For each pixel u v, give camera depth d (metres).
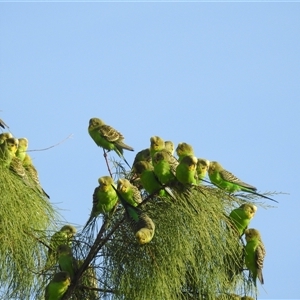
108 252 13.61
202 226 13.56
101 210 14.83
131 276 13.20
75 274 13.80
